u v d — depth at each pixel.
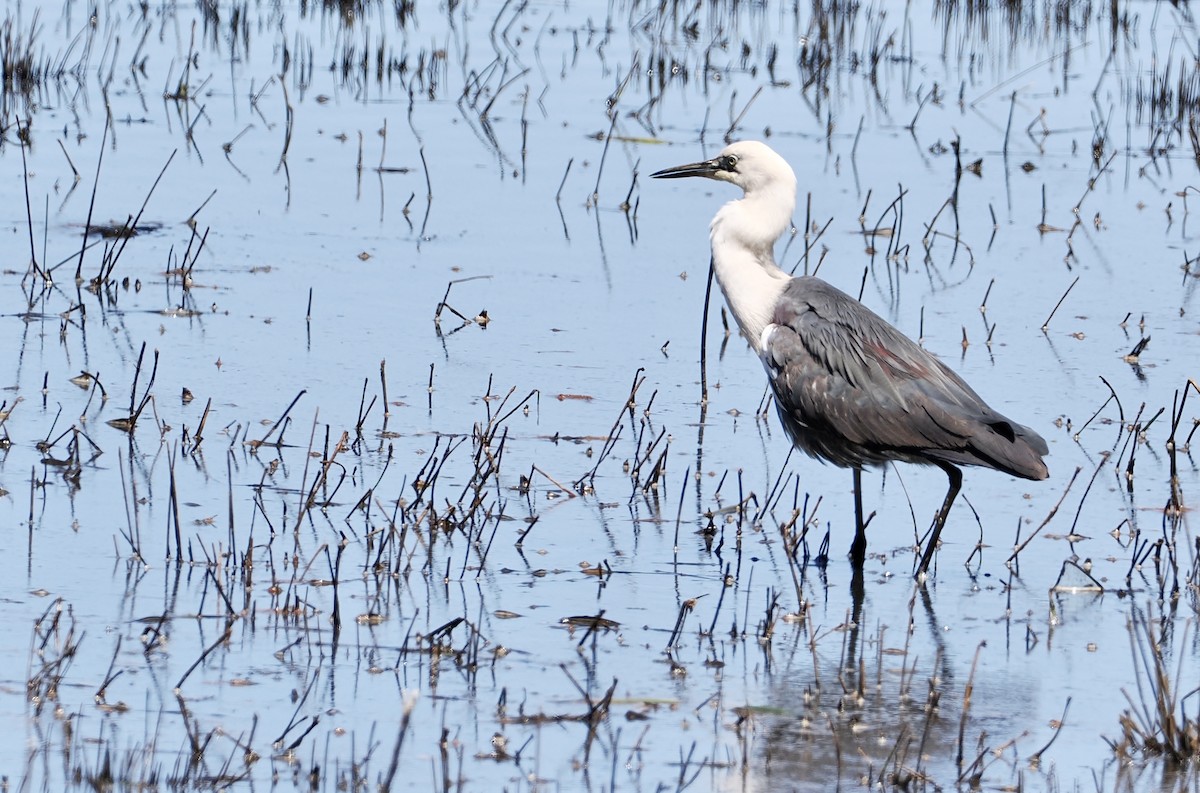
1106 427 14.52
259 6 32.00
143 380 14.51
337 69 27.47
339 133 23.73
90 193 20.08
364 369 15.14
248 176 21.30
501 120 24.81
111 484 12.20
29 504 11.75
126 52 27.47
